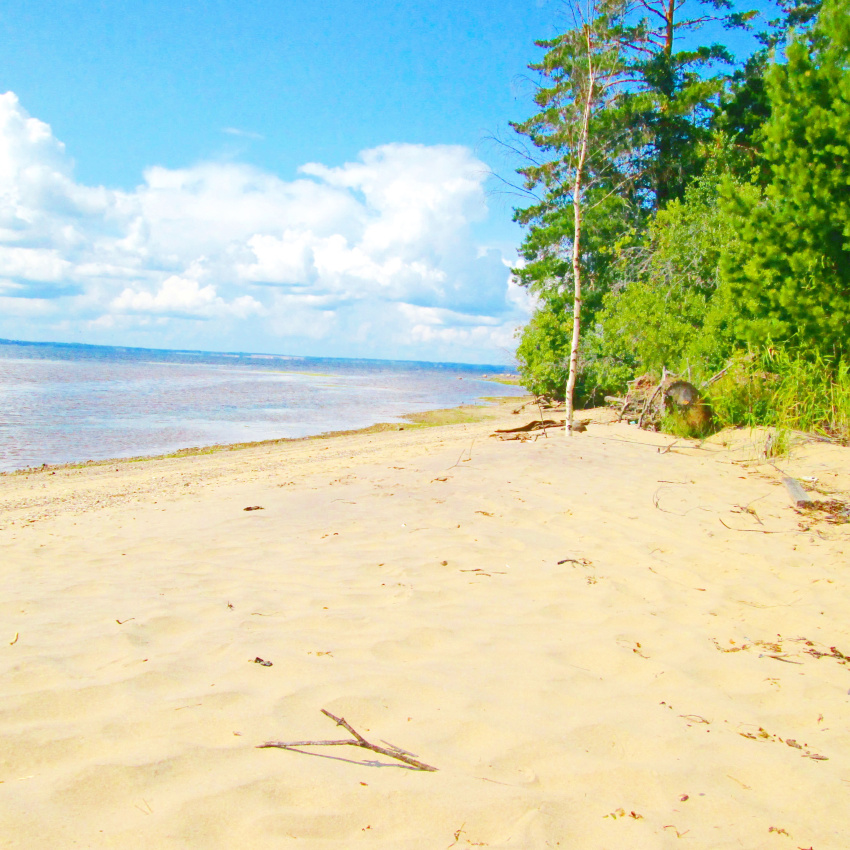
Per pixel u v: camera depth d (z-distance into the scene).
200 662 3.27
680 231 16.97
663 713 2.98
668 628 3.98
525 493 7.70
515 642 3.72
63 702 2.80
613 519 6.55
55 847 1.92
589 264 23.72
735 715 3.00
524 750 2.61
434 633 3.79
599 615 4.17
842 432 10.23
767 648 3.73
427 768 2.44
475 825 2.14
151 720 2.68
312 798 2.22
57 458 16.73
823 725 2.94
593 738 2.73
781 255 12.12
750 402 11.60
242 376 72.25
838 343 11.42
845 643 3.81
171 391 42.75
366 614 4.07
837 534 5.99
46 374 52.81
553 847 2.06
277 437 21.81
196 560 5.45
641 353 16.73
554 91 16.41
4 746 2.44
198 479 11.48
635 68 22.50
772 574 5.02
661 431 12.55
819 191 11.54
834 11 11.95
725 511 6.85
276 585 4.66
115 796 2.18
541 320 25.58
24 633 3.66
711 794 2.41
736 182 15.76
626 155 21.92
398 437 19.47
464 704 2.96
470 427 22.39
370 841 2.04
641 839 2.13
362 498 7.73
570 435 12.48
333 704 2.88
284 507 7.53
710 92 21.31
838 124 11.27
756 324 12.32
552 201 23.11
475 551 5.52
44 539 6.71
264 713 2.77
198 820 2.07
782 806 2.36
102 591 4.58
